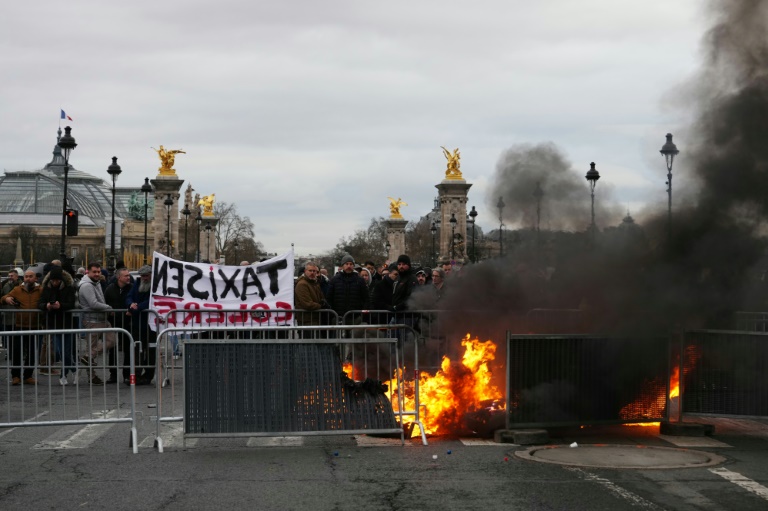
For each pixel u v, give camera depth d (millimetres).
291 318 16375
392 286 17172
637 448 10484
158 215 121062
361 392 10711
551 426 11039
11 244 164875
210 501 7977
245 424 10289
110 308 16641
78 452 10242
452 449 10398
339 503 7906
